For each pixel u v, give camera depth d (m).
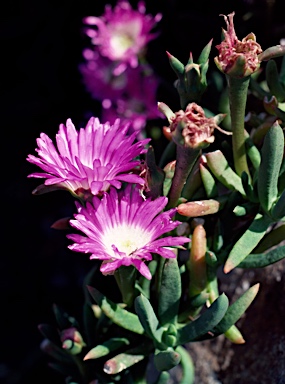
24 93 0.50
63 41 0.47
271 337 0.21
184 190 0.18
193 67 0.17
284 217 0.17
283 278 0.21
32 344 0.46
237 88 0.17
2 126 0.51
